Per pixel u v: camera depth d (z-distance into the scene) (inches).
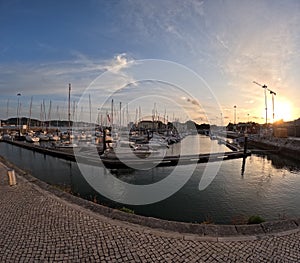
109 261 119.5
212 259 120.5
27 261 119.5
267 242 137.1
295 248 130.6
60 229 153.6
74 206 195.9
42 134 1555.1
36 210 187.8
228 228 153.5
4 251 128.2
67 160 776.3
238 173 653.3
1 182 285.6
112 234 146.5
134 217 171.5
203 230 151.2
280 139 1312.7
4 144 1419.8
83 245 133.9
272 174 660.1
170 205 379.6
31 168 676.1
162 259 120.7
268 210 382.6
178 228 154.3
